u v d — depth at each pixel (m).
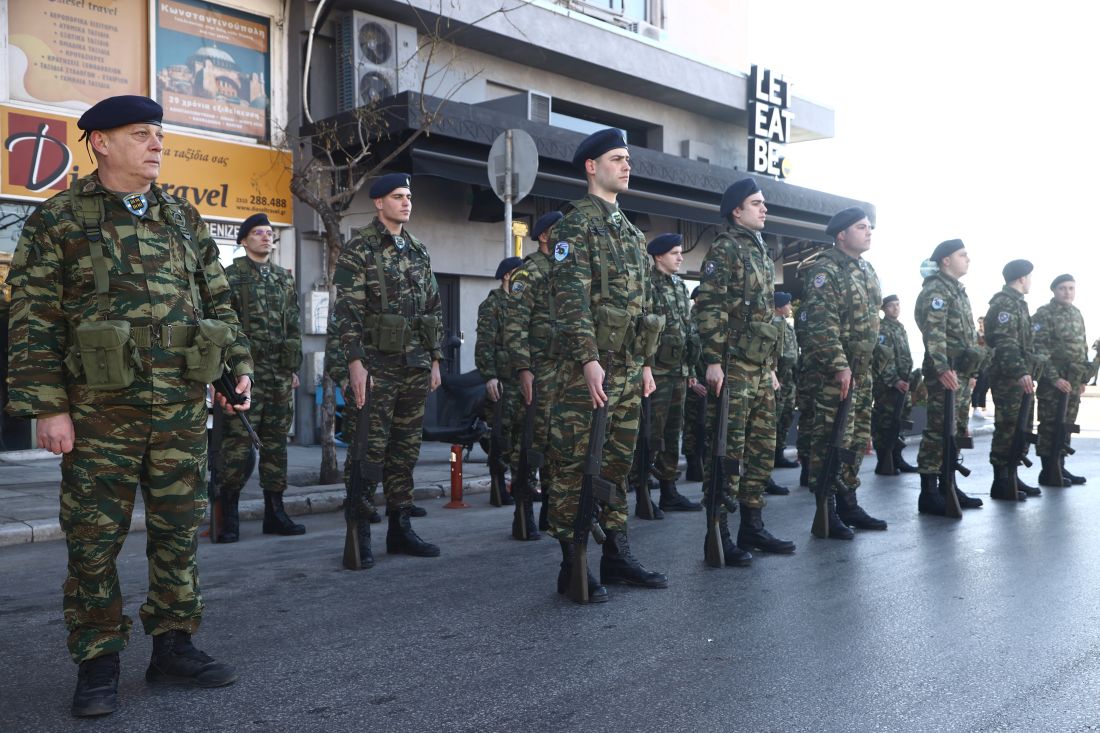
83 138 3.35
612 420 4.87
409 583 5.08
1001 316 8.12
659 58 15.59
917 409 14.84
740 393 5.56
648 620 4.33
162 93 10.88
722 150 17.88
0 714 3.24
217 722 3.15
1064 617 4.37
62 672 3.69
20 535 6.38
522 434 6.49
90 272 3.21
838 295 6.33
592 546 5.96
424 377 5.80
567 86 15.09
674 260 7.73
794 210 16.98
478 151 11.93
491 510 7.90
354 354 5.41
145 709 3.27
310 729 3.09
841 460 6.34
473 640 4.04
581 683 3.50
